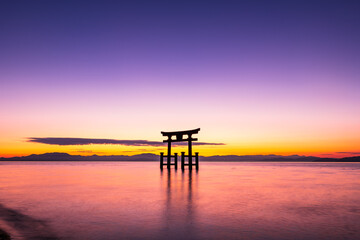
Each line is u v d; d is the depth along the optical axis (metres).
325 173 35.22
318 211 9.46
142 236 6.45
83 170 42.12
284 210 9.60
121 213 8.93
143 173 31.92
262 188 16.34
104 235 6.49
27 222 7.68
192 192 14.22
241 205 10.53
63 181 20.69
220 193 13.92
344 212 9.30
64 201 11.26
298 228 7.21
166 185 17.62
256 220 8.08
